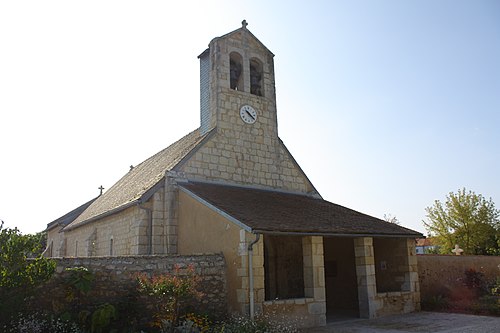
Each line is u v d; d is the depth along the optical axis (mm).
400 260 14547
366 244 13023
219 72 16203
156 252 13406
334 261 16406
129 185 20672
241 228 10805
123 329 8695
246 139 16234
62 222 29625
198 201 12727
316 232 11383
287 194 16578
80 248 20938
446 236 29438
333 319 12625
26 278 7914
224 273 11055
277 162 16922
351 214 15094
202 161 14844
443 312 13602
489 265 18406
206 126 16375
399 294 13656
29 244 8086
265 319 10203
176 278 9328
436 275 16500
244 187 15617
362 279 12914
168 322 8820
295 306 11070
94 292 9062
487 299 14547
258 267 10547
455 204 29344
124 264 9750
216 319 10320
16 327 7656
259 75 17797
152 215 13680
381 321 12016
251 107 16719
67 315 8195
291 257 15750
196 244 12570
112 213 16172
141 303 9445
